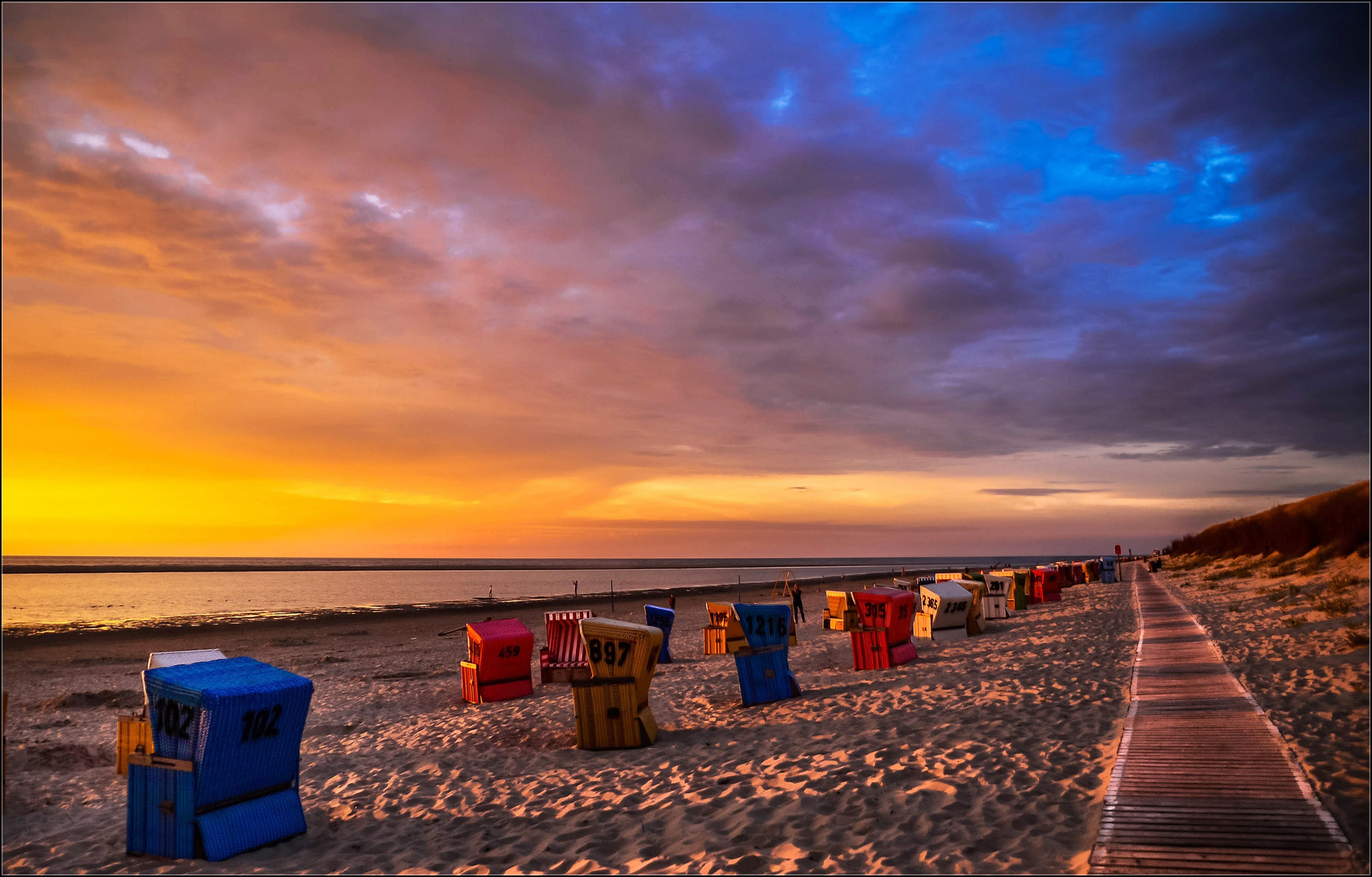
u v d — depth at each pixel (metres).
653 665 10.66
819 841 5.73
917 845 5.48
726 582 103.12
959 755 7.65
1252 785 5.76
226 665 7.14
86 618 46.25
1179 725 7.76
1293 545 29.64
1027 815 5.82
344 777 9.45
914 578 85.69
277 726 6.89
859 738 8.91
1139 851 4.82
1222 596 24.25
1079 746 7.62
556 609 47.88
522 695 15.90
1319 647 11.35
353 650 27.38
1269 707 8.19
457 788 8.52
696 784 7.71
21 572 156.50
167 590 90.19
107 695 17.39
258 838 6.64
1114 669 12.16
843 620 27.97
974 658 15.73
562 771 9.01
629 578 132.75
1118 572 56.31
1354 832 4.80
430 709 15.36
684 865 5.55
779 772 7.80
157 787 6.55
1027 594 29.67
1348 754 6.29
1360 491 25.92
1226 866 4.51
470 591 85.94
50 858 6.67
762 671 12.75
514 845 6.41
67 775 10.73
